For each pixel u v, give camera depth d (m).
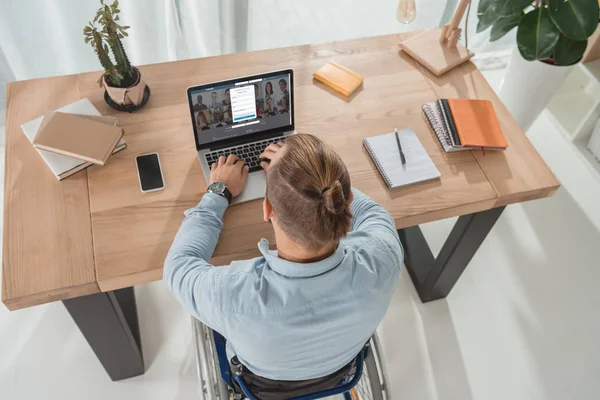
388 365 1.95
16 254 1.26
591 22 1.78
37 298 1.22
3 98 2.35
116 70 1.53
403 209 1.42
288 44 2.65
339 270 0.95
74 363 1.88
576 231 2.35
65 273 1.24
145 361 1.90
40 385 1.83
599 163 2.55
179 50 2.41
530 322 2.08
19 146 1.47
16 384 1.82
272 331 0.94
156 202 1.39
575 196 2.47
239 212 1.38
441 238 2.28
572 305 2.14
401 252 1.09
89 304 1.41
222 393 1.28
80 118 1.46
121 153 1.48
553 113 2.68
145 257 1.29
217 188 1.31
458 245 1.76
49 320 1.96
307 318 0.94
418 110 1.65
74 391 1.83
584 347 2.04
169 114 1.58
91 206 1.36
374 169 1.50
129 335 1.64
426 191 1.46
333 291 0.95
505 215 2.38
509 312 2.10
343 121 1.60
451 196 1.46
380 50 1.82
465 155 1.55
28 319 1.95
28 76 2.31
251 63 1.74
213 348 1.37
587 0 1.77
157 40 2.35
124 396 1.83
